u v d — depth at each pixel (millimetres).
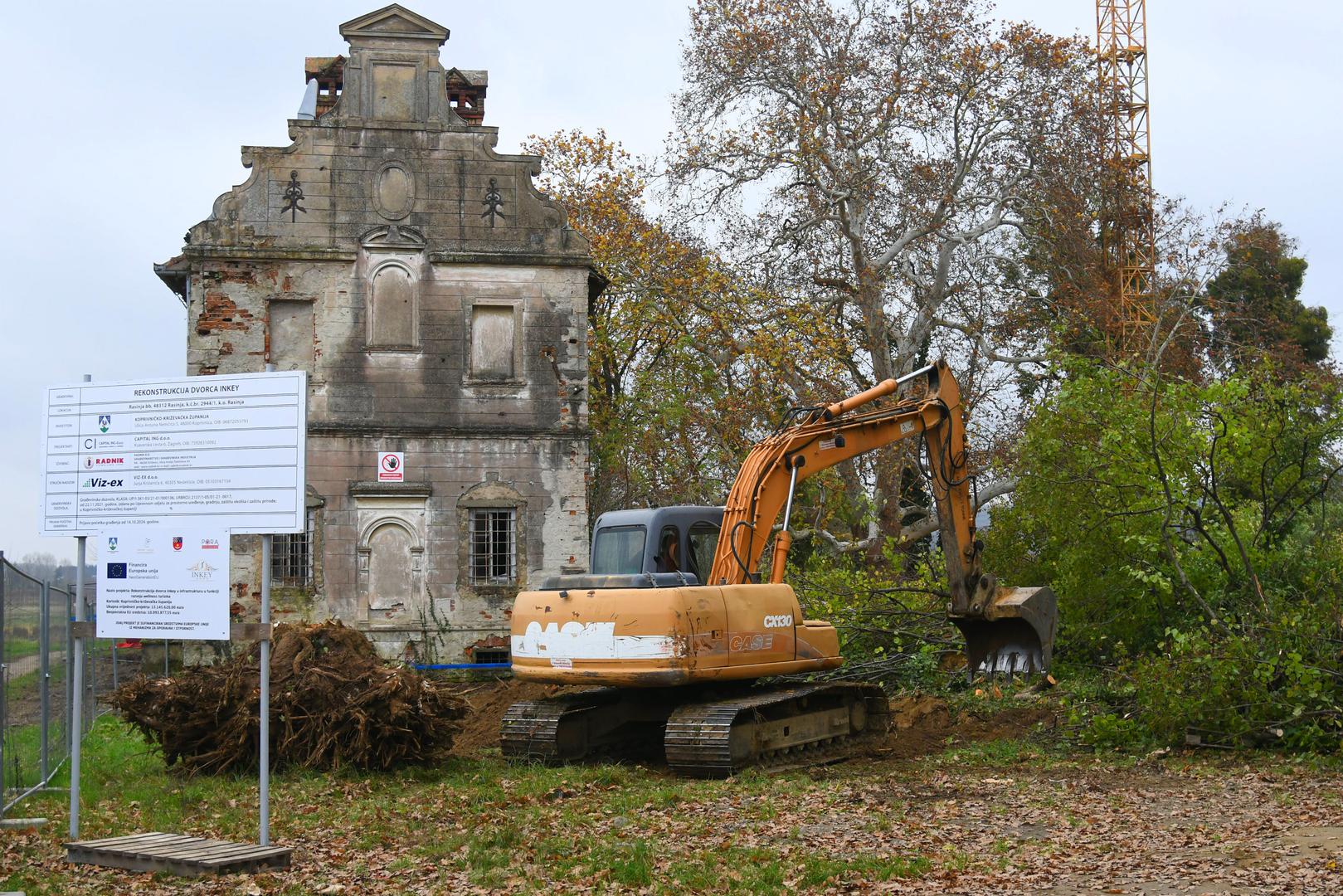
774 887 8938
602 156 36969
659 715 15664
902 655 20328
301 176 24891
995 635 16516
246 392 10680
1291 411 19625
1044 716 17562
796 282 37062
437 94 25344
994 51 37219
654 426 31734
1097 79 38250
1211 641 16078
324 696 14945
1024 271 37938
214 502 10672
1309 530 19922
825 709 16297
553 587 15008
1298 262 48969
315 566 24297
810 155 36844
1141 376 21172
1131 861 9609
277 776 14484
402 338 24906
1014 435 32500
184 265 24859
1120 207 37250
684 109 38469
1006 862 9609
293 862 10148
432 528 24656
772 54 37031
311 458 24453
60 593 16219
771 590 15203
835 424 16203
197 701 15133
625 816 11812
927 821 11422
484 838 10680
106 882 9453
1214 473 18344
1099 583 19000
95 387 11086
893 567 22703
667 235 35000
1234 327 43094
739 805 12250
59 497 11094
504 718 15312
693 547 16109
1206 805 12078
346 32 25234
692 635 14148
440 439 24797
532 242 25344
